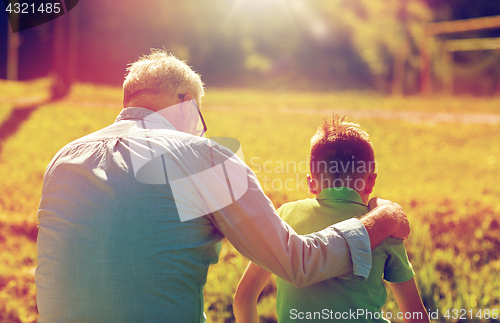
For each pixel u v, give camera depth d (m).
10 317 2.96
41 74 24.27
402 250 1.65
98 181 1.42
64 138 8.63
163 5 24.50
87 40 22.27
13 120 10.55
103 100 15.46
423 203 5.20
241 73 26.94
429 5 32.97
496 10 34.22
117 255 1.35
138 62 1.69
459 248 4.17
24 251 3.84
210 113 12.45
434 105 18.78
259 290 1.84
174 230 1.40
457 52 33.16
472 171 7.84
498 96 27.30
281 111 14.04
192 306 1.43
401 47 28.14
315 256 1.44
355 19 29.03
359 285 1.60
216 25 26.56
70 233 1.39
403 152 9.25
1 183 5.44
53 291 1.39
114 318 1.35
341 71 29.34
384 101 19.31
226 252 3.74
